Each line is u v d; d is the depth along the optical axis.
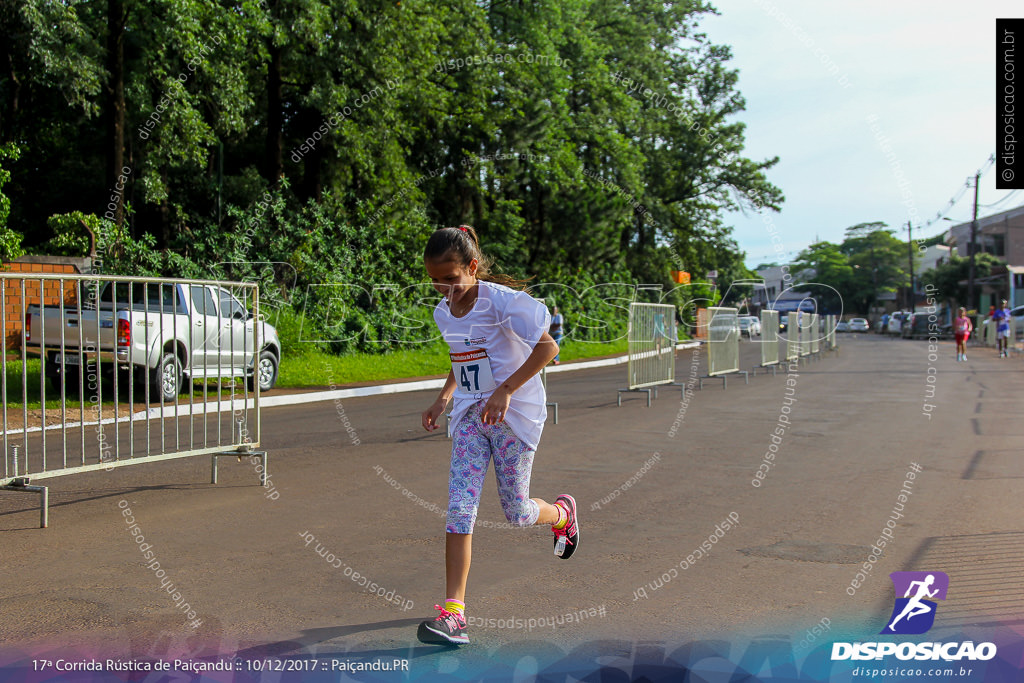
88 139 22.77
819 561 4.57
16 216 23.20
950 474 7.11
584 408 12.91
